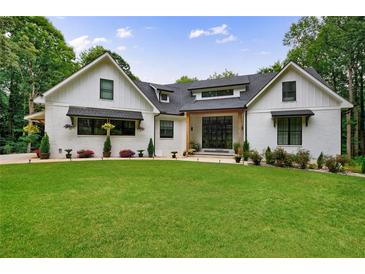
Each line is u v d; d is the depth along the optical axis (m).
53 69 24.33
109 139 15.23
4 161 12.24
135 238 3.68
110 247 3.41
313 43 23.16
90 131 14.92
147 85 20.00
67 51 25.80
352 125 23.33
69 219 4.34
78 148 14.42
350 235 4.09
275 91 14.79
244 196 6.16
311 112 13.48
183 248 3.44
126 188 6.69
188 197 5.93
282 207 5.39
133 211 4.83
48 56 23.30
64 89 13.97
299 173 9.88
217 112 16.73
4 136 23.97
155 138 17.42
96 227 4.02
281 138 14.64
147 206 5.16
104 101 15.38
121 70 15.80
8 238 3.58
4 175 8.18
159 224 4.21
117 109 15.82
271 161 12.35
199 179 8.17
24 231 3.81
